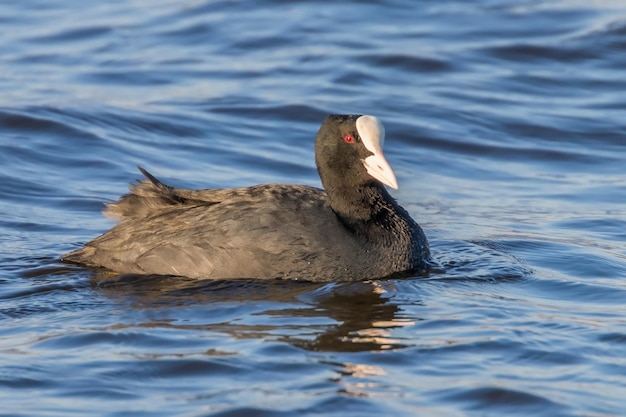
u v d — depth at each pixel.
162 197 14.95
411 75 25.33
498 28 28.08
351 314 13.12
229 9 29.58
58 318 13.05
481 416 10.32
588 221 17.66
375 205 15.01
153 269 14.50
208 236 14.37
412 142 21.92
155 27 28.48
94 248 14.96
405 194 19.41
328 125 15.02
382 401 10.58
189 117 22.64
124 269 14.65
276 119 22.83
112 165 20.27
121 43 27.31
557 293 14.12
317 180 19.92
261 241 14.28
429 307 13.43
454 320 12.91
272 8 29.62
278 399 10.61
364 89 24.41
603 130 22.56
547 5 29.69
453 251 16.03
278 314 13.12
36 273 14.69
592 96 24.38
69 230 16.92
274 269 14.27
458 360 11.64
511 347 11.98
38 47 27.06
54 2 30.88
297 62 25.98
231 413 10.27
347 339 12.25
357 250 14.50
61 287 14.12
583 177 20.31
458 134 22.27
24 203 18.28
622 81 25.16
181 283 14.20
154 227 14.73
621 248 16.27
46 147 20.84
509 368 11.44
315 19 28.81
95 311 13.27
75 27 28.48
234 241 14.29
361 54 26.25
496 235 16.89
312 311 13.23
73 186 19.19
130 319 12.96
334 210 14.98
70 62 26.02
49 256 15.48
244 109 23.19
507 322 12.85
